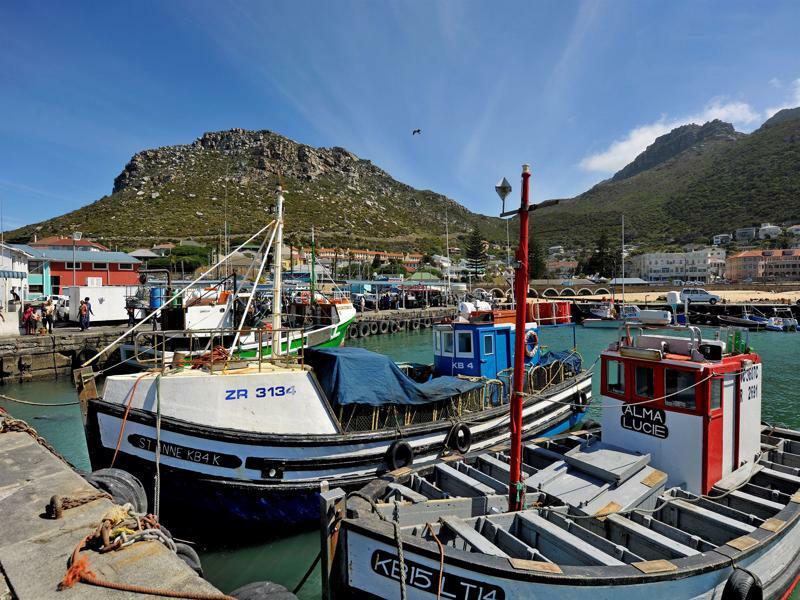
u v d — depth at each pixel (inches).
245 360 350.3
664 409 281.7
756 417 309.4
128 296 1079.0
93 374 314.2
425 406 379.9
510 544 204.4
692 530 236.5
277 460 310.0
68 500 197.6
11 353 876.6
